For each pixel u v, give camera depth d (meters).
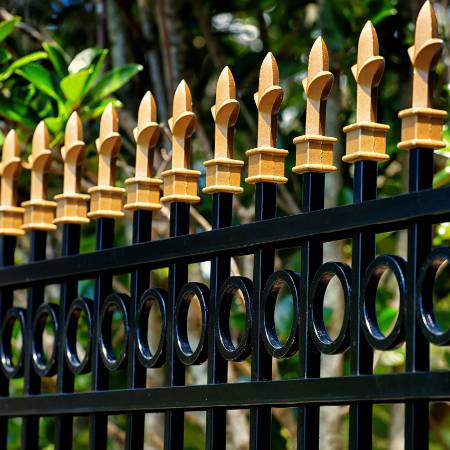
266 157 2.69
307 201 2.56
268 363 2.64
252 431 2.62
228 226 2.79
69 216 3.35
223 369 2.76
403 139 2.35
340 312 4.89
